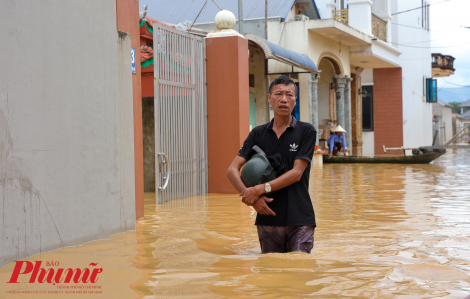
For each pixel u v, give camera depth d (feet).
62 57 14.48
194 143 31.30
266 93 57.31
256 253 13.96
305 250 13.43
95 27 16.25
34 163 13.20
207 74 32.73
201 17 62.80
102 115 16.47
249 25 64.08
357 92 93.45
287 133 13.56
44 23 13.76
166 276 11.07
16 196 12.54
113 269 11.79
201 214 22.88
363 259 12.88
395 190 33.19
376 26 82.74
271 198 13.32
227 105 32.24
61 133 14.32
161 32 28.35
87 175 15.56
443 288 9.99
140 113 22.08
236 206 25.85
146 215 22.63
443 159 78.54
